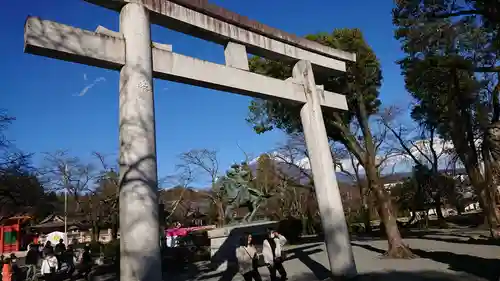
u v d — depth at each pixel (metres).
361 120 15.47
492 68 12.63
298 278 10.23
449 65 13.56
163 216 20.19
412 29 13.51
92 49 5.99
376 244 18.03
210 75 7.57
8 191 22.20
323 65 10.42
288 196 36.59
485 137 7.22
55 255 15.70
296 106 9.79
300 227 22.14
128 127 5.95
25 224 39.81
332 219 8.71
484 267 8.88
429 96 18.08
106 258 21.05
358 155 14.95
